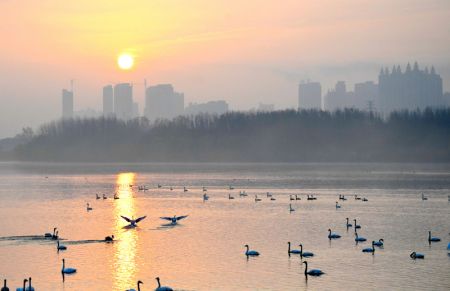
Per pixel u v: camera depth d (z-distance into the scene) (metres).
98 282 102.81
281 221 168.50
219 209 198.62
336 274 106.44
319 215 181.75
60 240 139.12
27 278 105.56
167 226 159.62
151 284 101.50
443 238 140.50
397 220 170.25
